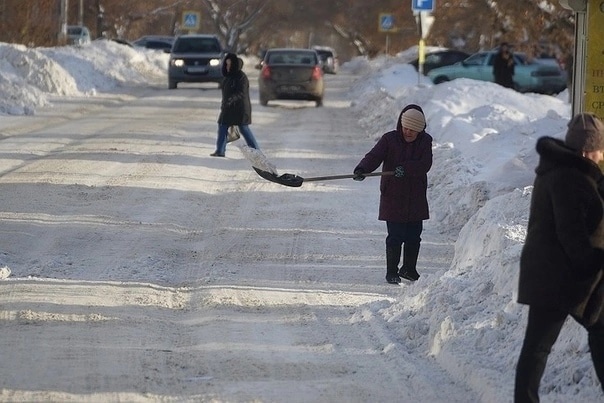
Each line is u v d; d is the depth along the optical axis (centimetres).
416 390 1898
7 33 11906
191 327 2375
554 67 10338
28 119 7412
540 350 1578
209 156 5425
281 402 1814
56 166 4894
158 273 2950
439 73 10806
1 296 2612
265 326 2384
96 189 4322
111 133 6384
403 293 2597
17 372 1981
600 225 1551
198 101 9275
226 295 2689
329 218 3853
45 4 12219
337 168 5119
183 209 3988
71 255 3170
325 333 2325
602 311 1568
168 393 1867
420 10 7650
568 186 1530
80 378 1947
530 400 1580
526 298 1572
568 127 1620
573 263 1532
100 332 2298
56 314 2448
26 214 3762
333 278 2934
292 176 2761
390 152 2903
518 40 8088
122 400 1816
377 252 3303
